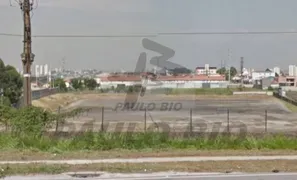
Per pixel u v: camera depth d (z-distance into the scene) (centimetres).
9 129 2080
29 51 2438
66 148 1725
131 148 1772
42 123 2119
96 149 1733
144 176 1179
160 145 1825
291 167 1324
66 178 1147
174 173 1224
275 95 8912
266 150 1745
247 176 1184
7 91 6275
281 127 3459
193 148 1795
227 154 1611
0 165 1297
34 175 1180
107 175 1190
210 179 1138
